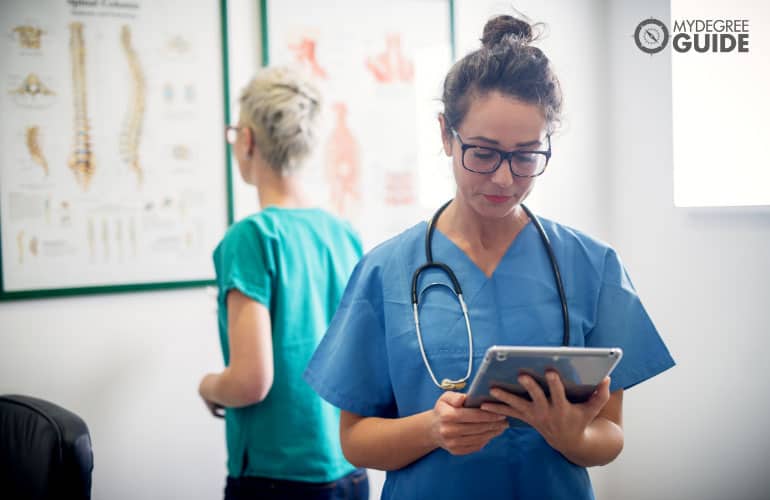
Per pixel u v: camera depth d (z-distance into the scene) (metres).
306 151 1.37
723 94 1.83
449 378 0.98
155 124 1.85
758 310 1.71
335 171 2.05
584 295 1.04
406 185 2.14
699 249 1.90
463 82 0.95
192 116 1.89
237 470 1.34
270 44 1.96
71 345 1.79
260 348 1.25
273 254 1.31
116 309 1.84
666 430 2.02
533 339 0.99
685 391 1.95
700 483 1.90
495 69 0.91
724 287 1.82
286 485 1.30
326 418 1.34
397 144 2.12
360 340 1.07
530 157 0.93
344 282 1.41
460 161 0.96
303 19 2.00
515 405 0.83
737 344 1.78
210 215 1.92
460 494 0.96
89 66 1.78
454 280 1.02
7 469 1.24
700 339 1.90
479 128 0.92
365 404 1.05
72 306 1.79
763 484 1.71
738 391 1.77
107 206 1.81
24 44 1.72
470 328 1.00
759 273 1.71
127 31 1.81
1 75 1.70
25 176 1.73
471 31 2.21
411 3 2.12
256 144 1.36
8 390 1.73
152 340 1.88
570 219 2.32
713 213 1.85
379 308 1.08
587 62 2.32
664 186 2.03
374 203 2.10
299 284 1.33
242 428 1.33
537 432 0.97
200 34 1.89
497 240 1.06
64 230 1.77
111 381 1.83
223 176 1.93
